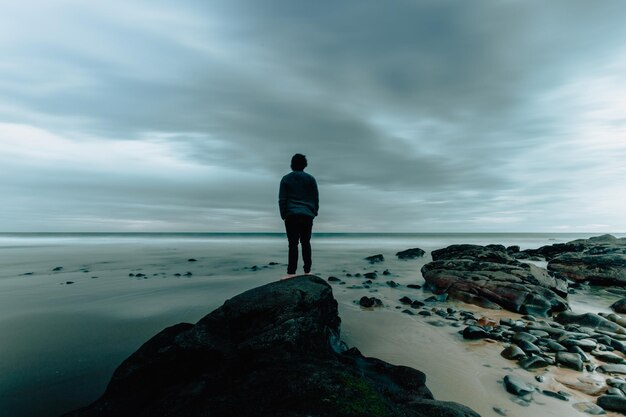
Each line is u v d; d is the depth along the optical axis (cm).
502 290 827
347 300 859
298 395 229
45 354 478
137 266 1540
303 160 741
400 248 3241
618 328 593
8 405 351
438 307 805
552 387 389
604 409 338
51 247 3006
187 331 428
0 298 834
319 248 3209
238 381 273
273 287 531
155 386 377
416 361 472
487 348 523
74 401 362
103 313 693
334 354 450
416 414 250
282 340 404
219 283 1058
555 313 763
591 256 1269
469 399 362
